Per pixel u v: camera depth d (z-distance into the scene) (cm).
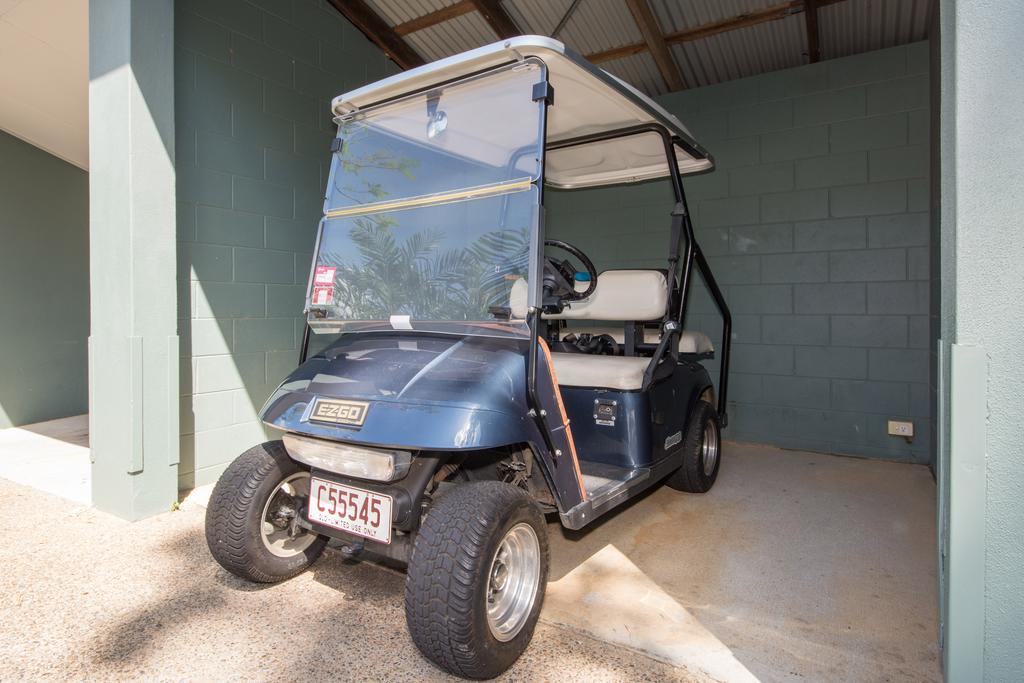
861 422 448
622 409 278
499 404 183
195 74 343
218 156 357
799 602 230
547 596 234
